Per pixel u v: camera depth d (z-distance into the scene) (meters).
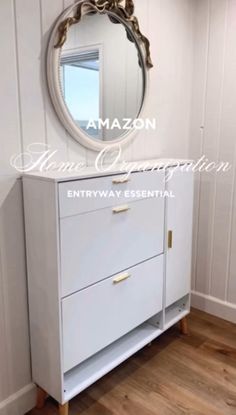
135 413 1.70
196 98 2.43
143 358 2.10
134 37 1.93
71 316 1.56
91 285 1.63
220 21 2.22
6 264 1.57
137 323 1.94
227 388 1.86
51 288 1.53
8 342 1.64
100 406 1.75
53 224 1.44
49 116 1.62
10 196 1.54
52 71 1.55
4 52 1.42
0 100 1.44
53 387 1.63
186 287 2.30
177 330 2.39
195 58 2.38
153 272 1.99
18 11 1.43
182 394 1.82
